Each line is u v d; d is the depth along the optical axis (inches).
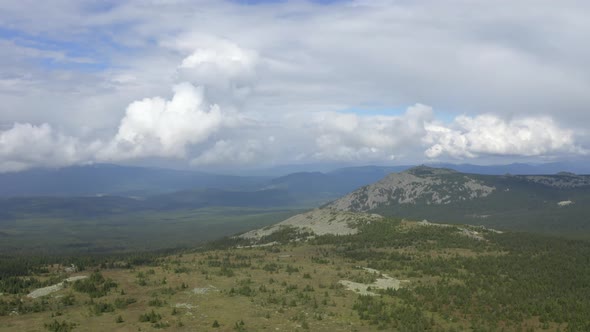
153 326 2481.5
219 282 3538.4
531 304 3371.1
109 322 2546.8
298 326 2551.7
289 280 3742.6
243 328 2466.8
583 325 2930.6
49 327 2440.9
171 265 4601.4
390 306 3073.3
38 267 4591.5
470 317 3058.6
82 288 3216.0
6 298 3019.2
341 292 3366.1
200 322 2566.4
